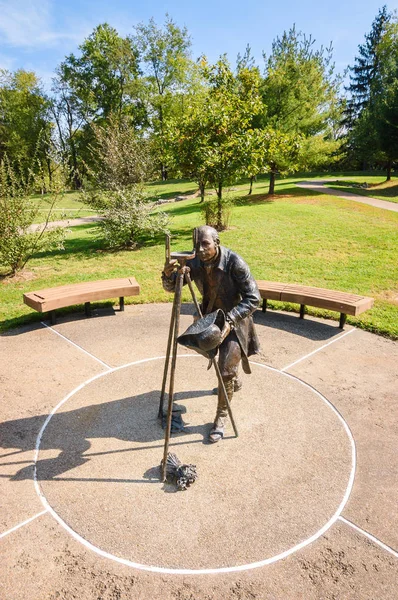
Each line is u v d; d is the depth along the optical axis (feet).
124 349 20.80
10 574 9.50
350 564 9.73
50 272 35.37
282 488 11.96
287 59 70.44
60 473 12.53
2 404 16.14
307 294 23.52
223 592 9.11
